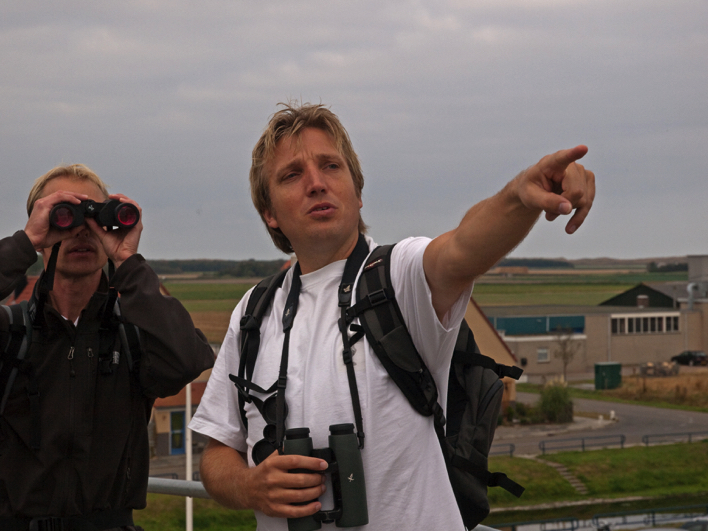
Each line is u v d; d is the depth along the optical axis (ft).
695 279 280.31
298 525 5.91
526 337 215.92
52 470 7.57
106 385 7.80
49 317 7.64
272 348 6.77
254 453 6.53
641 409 167.53
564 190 4.42
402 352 6.06
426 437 6.16
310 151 6.72
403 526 5.96
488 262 5.24
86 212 7.71
